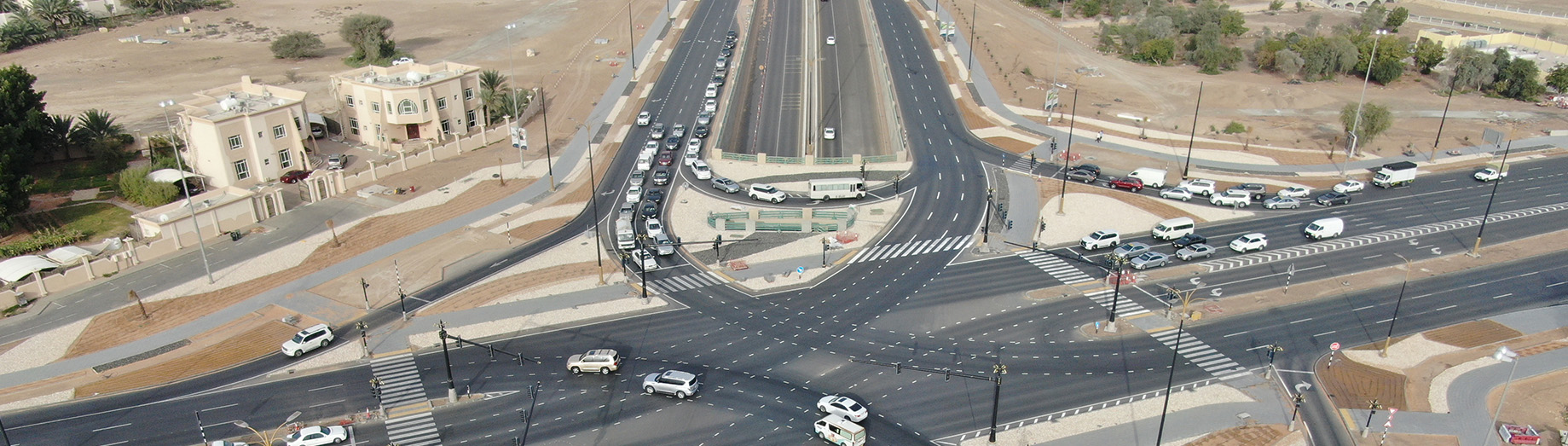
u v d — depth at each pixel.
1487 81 193.75
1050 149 155.38
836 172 144.38
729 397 84.50
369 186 137.75
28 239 118.31
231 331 97.38
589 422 80.44
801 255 115.12
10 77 139.00
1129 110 182.25
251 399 84.38
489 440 77.81
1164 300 102.44
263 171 137.62
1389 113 152.62
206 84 193.75
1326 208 130.00
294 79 198.62
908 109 176.50
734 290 106.06
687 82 194.38
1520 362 89.31
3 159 118.12
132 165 143.88
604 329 97.06
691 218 126.69
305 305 102.81
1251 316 98.75
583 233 122.56
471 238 120.81
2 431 75.31
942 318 99.00
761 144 159.00
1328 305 101.00
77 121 162.75
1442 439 77.62
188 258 114.06
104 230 121.94
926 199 133.50
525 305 102.50
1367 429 78.12
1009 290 105.31
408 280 108.88
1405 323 97.06
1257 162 150.50
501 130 161.50
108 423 80.81
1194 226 120.75
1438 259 112.56
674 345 93.94
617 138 160.88
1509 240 118.00
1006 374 87.81
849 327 97.44
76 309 101.94
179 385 87.06
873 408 82.50
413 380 87.31
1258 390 84.88
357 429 79.31
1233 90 194.25
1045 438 77.56
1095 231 119.81
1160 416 80.75
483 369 89.31
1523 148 155.88
